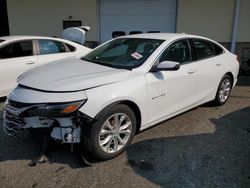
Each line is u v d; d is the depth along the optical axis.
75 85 3.08
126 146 3.52
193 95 4.46
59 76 3.36
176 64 3.55
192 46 4.47
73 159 3.37
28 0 11.22
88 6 10.80
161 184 2.90
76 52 6.49
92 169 3.16
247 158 3.43
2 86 5.38
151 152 3.56
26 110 3.03
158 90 3.73
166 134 4.08
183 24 9.98
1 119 4.62
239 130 4.26
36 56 5.83
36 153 3.47
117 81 3.33
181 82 4.11
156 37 4.24
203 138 3.97
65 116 2.95
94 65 3.81
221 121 4.61
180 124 4.45
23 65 5.59
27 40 5.80
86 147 3.15
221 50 5.20
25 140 3.81
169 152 3.56
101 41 11.06
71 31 7.86
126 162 3.32
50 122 3.07
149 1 10.21
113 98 3.18
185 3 9.77
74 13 11.01
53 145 3.51
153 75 3.67
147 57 3.79
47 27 11.38
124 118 3.39
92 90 3.10
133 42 4.27
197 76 4.42
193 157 3.45
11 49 5.55
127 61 3.83
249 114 4.95
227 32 9.62
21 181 2.93
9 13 11.52
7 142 3.77
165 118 4.03
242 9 9.28
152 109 3.73
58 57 6.13
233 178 3.01
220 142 3.85
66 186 2.86
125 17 10.60
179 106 4.21
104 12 10.74
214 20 9.66
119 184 2.90
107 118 3.18
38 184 2.89
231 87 5.52
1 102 5.53
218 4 9.47
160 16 10.25
